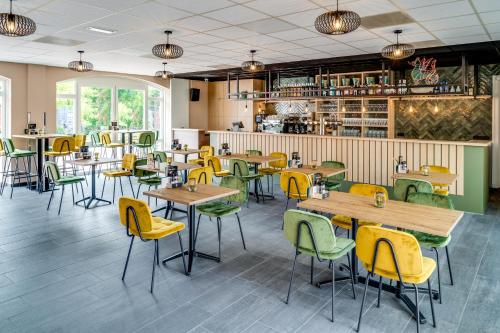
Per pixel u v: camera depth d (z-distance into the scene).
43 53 7.94
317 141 8.45
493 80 8.75
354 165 7.93
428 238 3.55
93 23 5.47
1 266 4.18
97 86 11.28
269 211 6.64
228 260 4.37
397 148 7.34
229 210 4.47
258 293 3.56
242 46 7.29
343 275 3.95
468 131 9.28
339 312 3.23
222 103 13.06
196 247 4.79
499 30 5.92
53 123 9.96
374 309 3.28
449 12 4.95
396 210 3.38
